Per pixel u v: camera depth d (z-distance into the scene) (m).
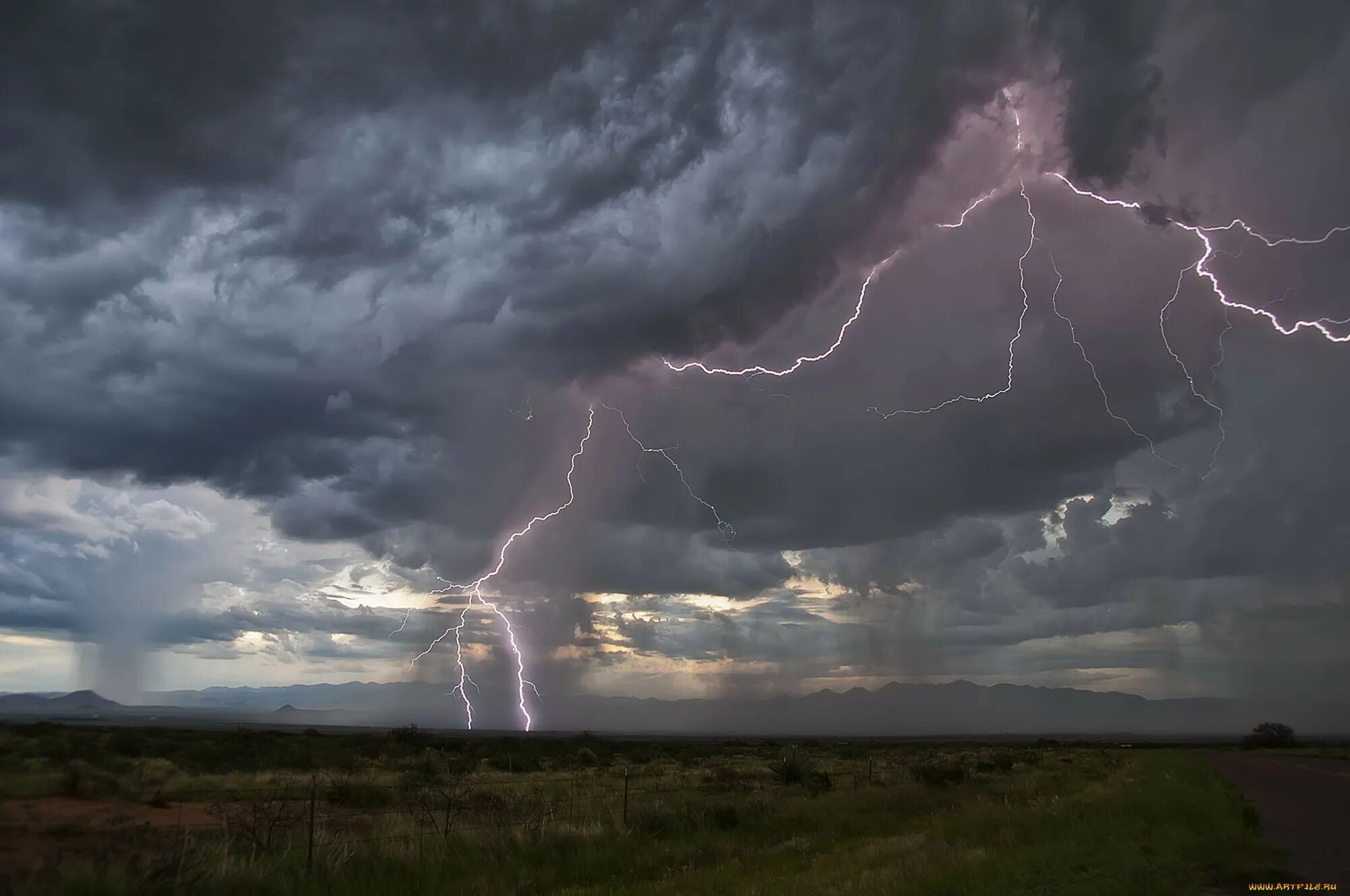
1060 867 11.73
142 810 17.95
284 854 12.48
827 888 11.25
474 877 12.72
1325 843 14.36
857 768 43.22
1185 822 16.09
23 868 11.61
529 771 40.41
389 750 50.25
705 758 58.38
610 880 13.17
